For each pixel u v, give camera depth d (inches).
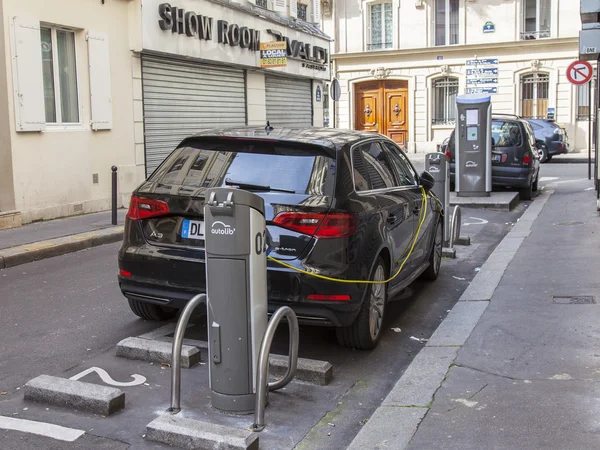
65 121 494.9
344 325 198.2
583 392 172.7
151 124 588.7
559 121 1227.2
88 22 503.5
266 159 204.4
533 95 1248.2
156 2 569.3
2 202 434.0
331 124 1370.6
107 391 168.7
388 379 196.1
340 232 193.2
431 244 295.3
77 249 392.8
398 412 165.8
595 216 464.4
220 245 155.6
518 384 179.5
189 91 643.5
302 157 203.6
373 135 249.8
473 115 580.4
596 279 285.3
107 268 341.4
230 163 205.8
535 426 155.0
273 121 828.0
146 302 211.9
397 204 237.1
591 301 253.4
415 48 1279.5
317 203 192.7
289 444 154.1
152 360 203.3
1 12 427.2
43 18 461.4
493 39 1247.5
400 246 239.5
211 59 655.8
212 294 159.2
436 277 314.8
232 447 144.9
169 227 204.8
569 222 446.6
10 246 370.3
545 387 176.7
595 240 374.3
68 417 163.8
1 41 427.8
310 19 936.9
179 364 164.9
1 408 168.2
